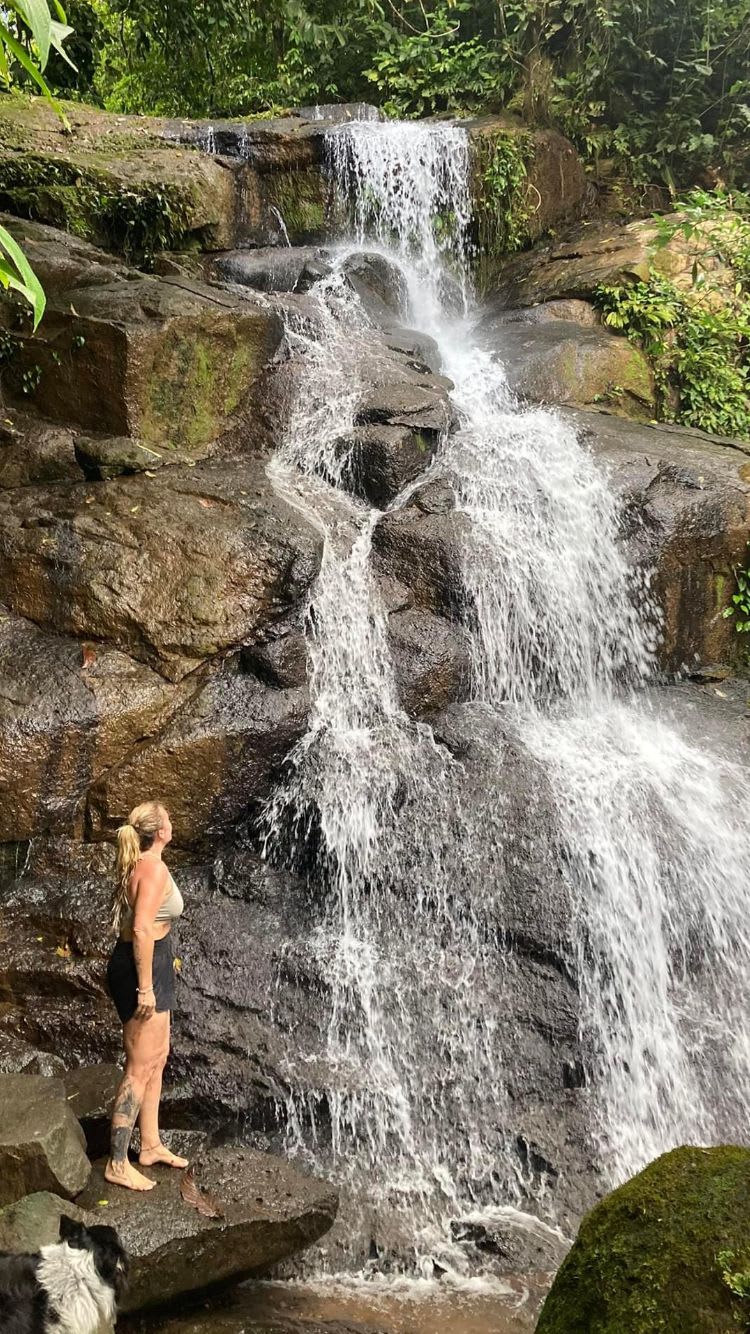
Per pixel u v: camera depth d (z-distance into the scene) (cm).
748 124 1421
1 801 667
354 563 825
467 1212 586
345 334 1023
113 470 825
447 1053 643
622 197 1445
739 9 1409
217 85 1728
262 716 727
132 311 880
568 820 731
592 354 1105
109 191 1143
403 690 790
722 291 1198
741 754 843
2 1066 573
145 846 540
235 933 677
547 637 870
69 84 1574
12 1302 313
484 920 694
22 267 259
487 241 1340
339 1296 522
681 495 937
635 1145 631
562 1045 655
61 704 686
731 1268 255
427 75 1538
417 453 901
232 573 745
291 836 724
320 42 1562
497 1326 503
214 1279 489
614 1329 261
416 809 733
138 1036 521
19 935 648
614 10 1442
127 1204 490
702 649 957
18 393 902
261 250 1203
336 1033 641
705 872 742
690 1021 695
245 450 916
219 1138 599
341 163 1269
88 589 735
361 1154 606
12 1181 478
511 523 884
